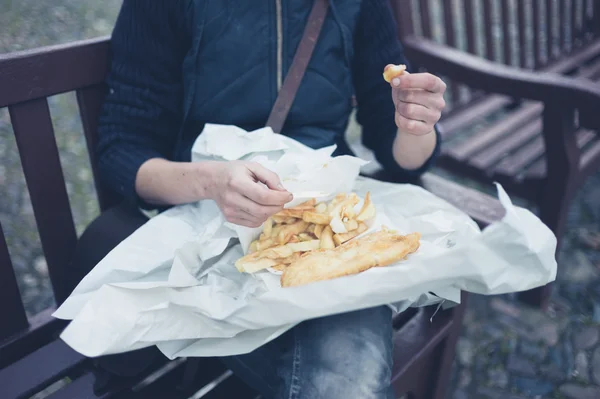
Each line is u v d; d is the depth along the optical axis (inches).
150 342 32.2
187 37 43.5
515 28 150.3
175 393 41.7
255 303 31.7
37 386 39.9
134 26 43.1
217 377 43.8
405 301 38.9
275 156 40.3
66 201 45.4
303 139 45.6
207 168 37.0
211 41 42.6
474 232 37.0
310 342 36.0
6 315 44.4
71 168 97.7
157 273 35.9
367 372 34.7
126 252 35.7
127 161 42.8
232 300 33.7
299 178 37.9
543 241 32.1
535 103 97.6
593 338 74.2
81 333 30.4
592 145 82.0
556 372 69.8
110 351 30.9
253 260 34.2
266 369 39.1
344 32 45.4
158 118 44.7
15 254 81.3
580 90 65.3
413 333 46.8
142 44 43.3
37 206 43.8
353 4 45.8
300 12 43.9
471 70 72.0
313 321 36.9
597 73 104.2
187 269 36.0
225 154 39.9
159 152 45.8
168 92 44.6
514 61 132.0
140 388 41.7
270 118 44.0
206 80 43.3
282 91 43.9
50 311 48.0
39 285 77.4
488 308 79.2
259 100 44.0
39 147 42.8
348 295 31.3
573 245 89.4
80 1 147.6
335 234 36.0
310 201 37.8
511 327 76.1
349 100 48.2
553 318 77.4
